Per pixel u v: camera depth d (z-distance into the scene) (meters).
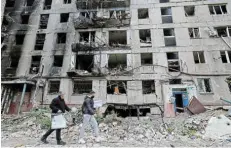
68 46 20.69
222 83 17.39
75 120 12.85
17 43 21.97
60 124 6.56
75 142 7.44
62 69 19.59
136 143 7.99
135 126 11.41
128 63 19.28
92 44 20.11
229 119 10.79
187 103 17.03
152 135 9.69
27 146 6.53
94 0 21.47
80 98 18.42
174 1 21.53
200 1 20.98
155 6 21.64
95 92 18.42
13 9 23.30
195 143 8.29
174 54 19.84
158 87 18.08
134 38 20.33
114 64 22.20
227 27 19.58
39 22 22.47
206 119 11.76
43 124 11.62
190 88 17.44
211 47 18.86
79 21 21.09
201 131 10.46
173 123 12.43
